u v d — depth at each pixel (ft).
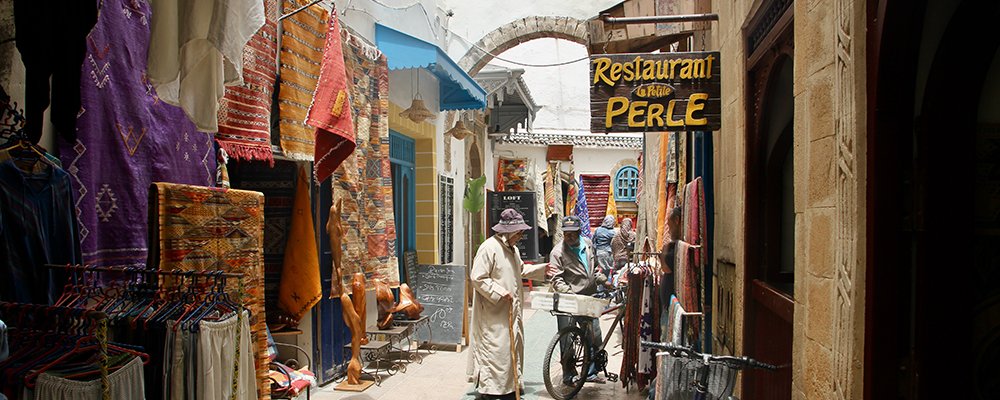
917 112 6.64
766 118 10.98
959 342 6.36
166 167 12.18
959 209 6.48
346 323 20.17
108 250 10.75
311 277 19.26
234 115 14.84
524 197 45.16
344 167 20.11
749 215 11.25
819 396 6.81
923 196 6.44
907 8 5.45
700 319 15.11
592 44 17.75
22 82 9.26
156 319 8.66
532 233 44.96
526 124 51.57
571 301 19.20
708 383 9.56
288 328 19.33
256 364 12.64
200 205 11.52
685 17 14.10
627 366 19.01
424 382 21.01
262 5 8.55
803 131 7.50
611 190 62.08
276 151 16.94
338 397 19.16
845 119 6.18
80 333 7.34
